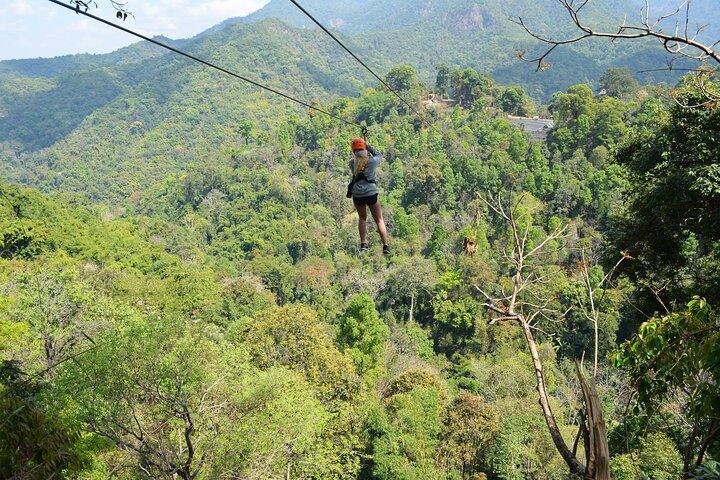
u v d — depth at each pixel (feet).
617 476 38.93
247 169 358.84
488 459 90.89
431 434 93.25
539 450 81.10
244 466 58.59
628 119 266.98
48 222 215.92
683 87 42.52
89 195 503.61
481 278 179.52
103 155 600.80
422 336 175.83
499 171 256.93
